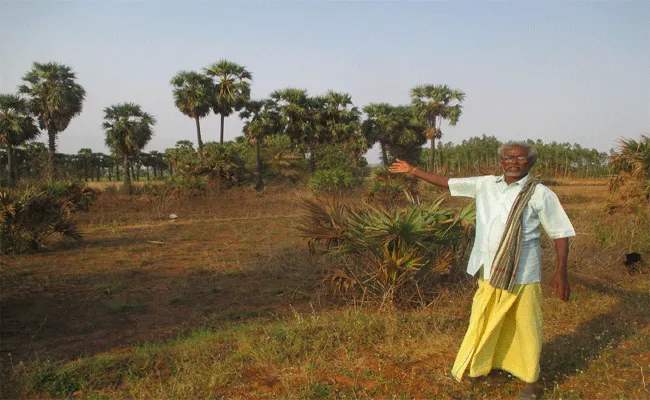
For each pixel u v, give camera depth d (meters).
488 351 3.34
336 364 3.96
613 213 9.91
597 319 5.02
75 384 3.71
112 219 15.95
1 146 32.31
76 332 5.22
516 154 3.22
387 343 4.39
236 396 3.48
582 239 8.35
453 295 5.84
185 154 32.25
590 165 44.66
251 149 35.44
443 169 21.97
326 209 6.20
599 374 3.70
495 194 3.34
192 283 7.39
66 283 7.38
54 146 33.62
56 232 11.29
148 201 21.27
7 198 9.78
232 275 7.86
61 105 32.31
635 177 9.86
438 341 4.33
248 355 4.15
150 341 4.86
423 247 5.75
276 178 34.31
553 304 5.43
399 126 44.38
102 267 8.55
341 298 6.03
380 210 6.07
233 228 13.85
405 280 5.68
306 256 8.13
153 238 12.04
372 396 3.45
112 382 3.76
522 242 3.22
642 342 4.25
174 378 3.70
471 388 3.51
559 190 27.00
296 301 6.33
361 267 6.25
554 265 6.89
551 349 4.23
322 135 38.19
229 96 33.41
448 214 5.98
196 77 33.16
